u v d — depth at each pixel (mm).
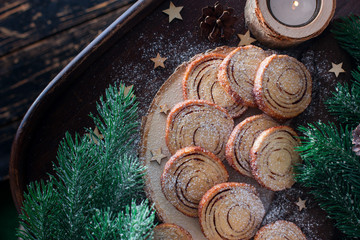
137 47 459
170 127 440
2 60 569
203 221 427
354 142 379
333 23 465
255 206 437
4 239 574
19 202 439
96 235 359
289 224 440
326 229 448
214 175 436
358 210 408
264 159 436
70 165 378
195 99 449
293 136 445
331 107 444
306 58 467
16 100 568
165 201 443
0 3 571
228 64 442
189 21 465
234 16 457
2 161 565
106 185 382
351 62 469
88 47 446
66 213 372
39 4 572
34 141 445
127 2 574
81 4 573
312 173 418
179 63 463
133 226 351
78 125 451
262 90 438
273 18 434
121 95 393
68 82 446
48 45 572
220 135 446
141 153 449
